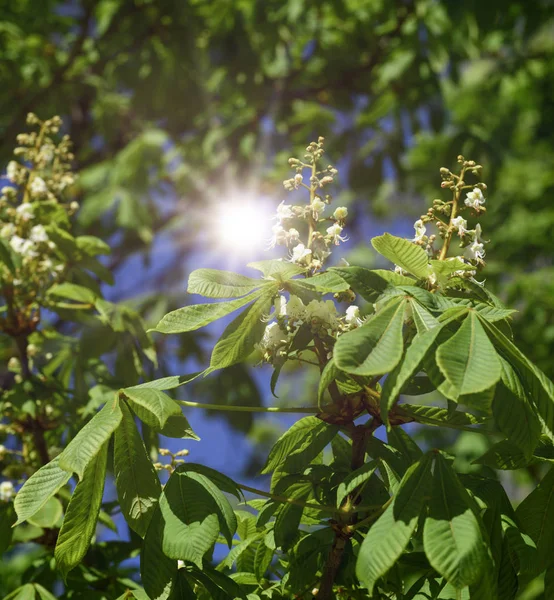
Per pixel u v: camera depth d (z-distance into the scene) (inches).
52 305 64.0
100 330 64.5
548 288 150.6
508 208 184.1
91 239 64.5
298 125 140.8
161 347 117.7
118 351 64.1
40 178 65.4
